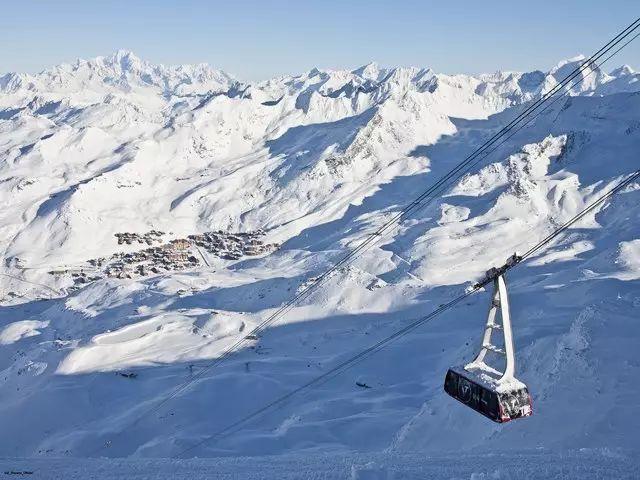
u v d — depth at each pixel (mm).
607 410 41375
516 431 45656
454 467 19500
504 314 16672
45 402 130375
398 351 137875
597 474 16703
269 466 24156
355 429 88312
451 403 62938
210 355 153500
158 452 92188
